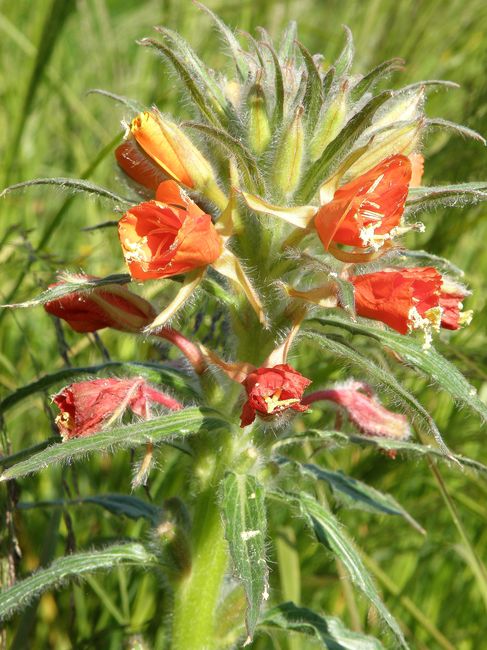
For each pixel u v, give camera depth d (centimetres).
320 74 32
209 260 28
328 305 30
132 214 28
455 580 44
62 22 44
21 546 40
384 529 43
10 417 43
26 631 36
